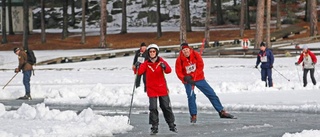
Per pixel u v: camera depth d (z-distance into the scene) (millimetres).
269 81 30453
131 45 78562
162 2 109125
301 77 38656
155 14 104188
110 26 103250
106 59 63500
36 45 81688
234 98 24984
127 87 30234
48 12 108688
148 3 108188
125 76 43594
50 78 41844
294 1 104688
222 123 18031
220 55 62438
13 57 68188
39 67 55406
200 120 18844
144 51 26422
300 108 20875
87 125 16344
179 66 17906
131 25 103125
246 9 88750
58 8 110250
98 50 73438
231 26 94250
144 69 16281
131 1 110938
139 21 104312
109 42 80688
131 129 16875
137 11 107375
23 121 17453
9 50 80188
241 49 61969
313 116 19391
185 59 17812
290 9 101312
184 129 16875
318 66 49344
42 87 33500
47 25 105250
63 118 18109
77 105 24625
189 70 17828
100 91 28875
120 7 109250
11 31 91875
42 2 82938
